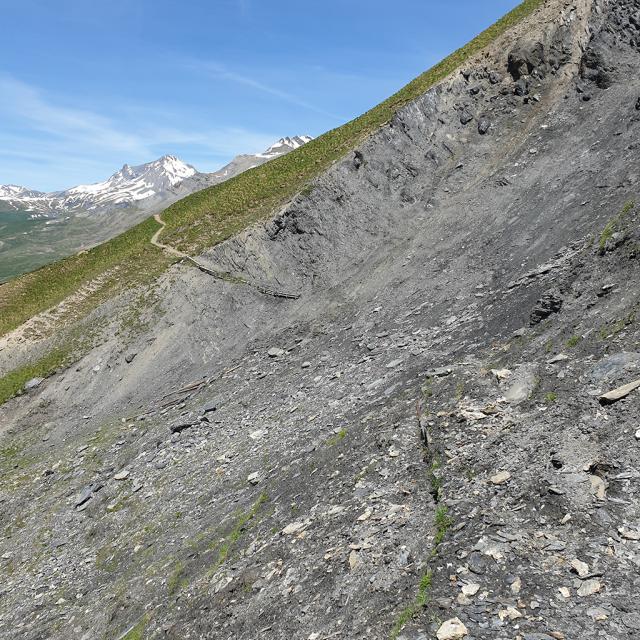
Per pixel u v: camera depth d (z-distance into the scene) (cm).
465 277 3145
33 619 1898
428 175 4600
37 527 2634
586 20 4566
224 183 7575
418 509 1159
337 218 4625
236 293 4497
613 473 990
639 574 767
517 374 1535
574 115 4094
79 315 5016
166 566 1681
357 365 2698
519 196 3684
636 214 1912
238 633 1095
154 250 5788
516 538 925
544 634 709
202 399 3338
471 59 5259
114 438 3278
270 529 1479
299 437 2123
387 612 895
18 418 4066
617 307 1538
